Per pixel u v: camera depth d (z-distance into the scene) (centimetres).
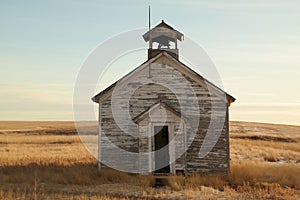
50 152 3550
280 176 2156
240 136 6550
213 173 2197
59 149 3941
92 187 1831
